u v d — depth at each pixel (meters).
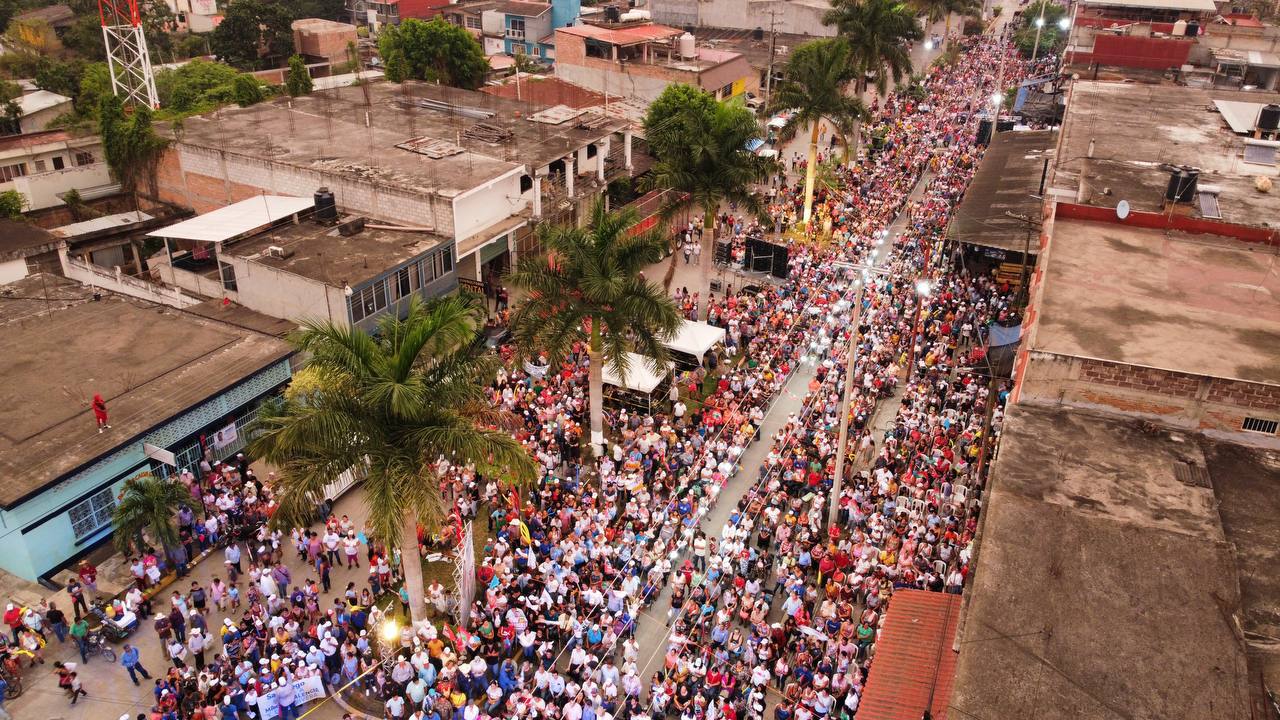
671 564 31.64
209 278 45.19
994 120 72.06
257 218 46.78
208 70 82.44
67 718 26.23
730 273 54.38
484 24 116.44
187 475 34.19
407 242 46.16
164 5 116.00
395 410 23.84
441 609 29.69
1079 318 24.67
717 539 33.12
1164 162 41.00
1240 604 16.75
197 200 55.97
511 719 24.59
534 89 74.75
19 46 94.19
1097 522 18.53
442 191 47.38
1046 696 15.31
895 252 55.75
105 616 28.86
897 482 34.09
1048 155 56.41
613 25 86.94
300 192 51.19
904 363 43.00
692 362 44.03
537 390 40.94
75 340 38.84
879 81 83.19
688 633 28.17
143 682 27.59
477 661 26.14
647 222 56.59
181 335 39.66
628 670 25.97
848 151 65.62
